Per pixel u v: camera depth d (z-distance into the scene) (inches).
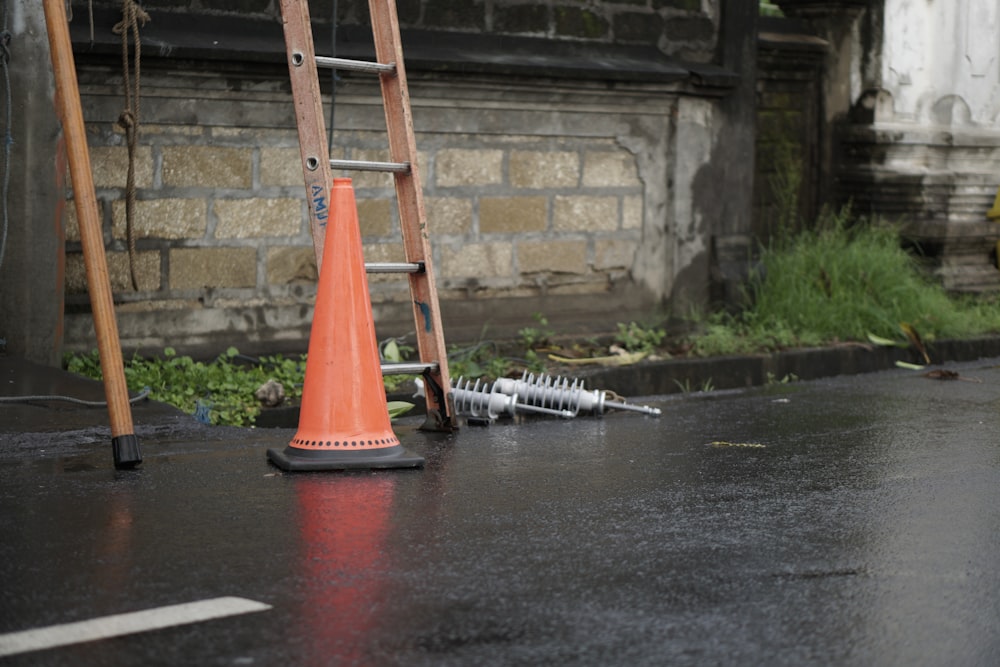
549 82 458.3
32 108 347.3
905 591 195.8
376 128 433.1
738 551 215.9
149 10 386.6
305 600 184.9
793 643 171.5
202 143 402.3
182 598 184.5
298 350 424.8
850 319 517.7
